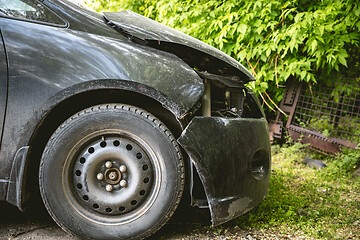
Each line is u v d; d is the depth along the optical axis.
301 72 4.03
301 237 2.02
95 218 1.79
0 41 1.77
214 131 1.84
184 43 2.06
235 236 2.00
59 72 1.75
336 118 4.47
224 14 4.38
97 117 1.79
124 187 1.80
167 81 1.79
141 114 1.80
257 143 2.00
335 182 3.30
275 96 4.62
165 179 1.79
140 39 1.95
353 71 4.29
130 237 1.79
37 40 1.80
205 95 1.94
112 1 5.41
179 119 1.79
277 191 2.80
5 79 1.74
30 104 1.74
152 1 4.92
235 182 1.87
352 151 3.88
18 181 1.75
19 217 2.20
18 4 1.88
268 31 4.29
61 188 1.77
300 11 4.22
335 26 3.79
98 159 1.80
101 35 1.90
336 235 2.09
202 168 1.79
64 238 1.92
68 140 1.77
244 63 4.39
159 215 1.80
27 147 1.74
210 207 1.81
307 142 4.30
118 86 1.75
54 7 1.92
